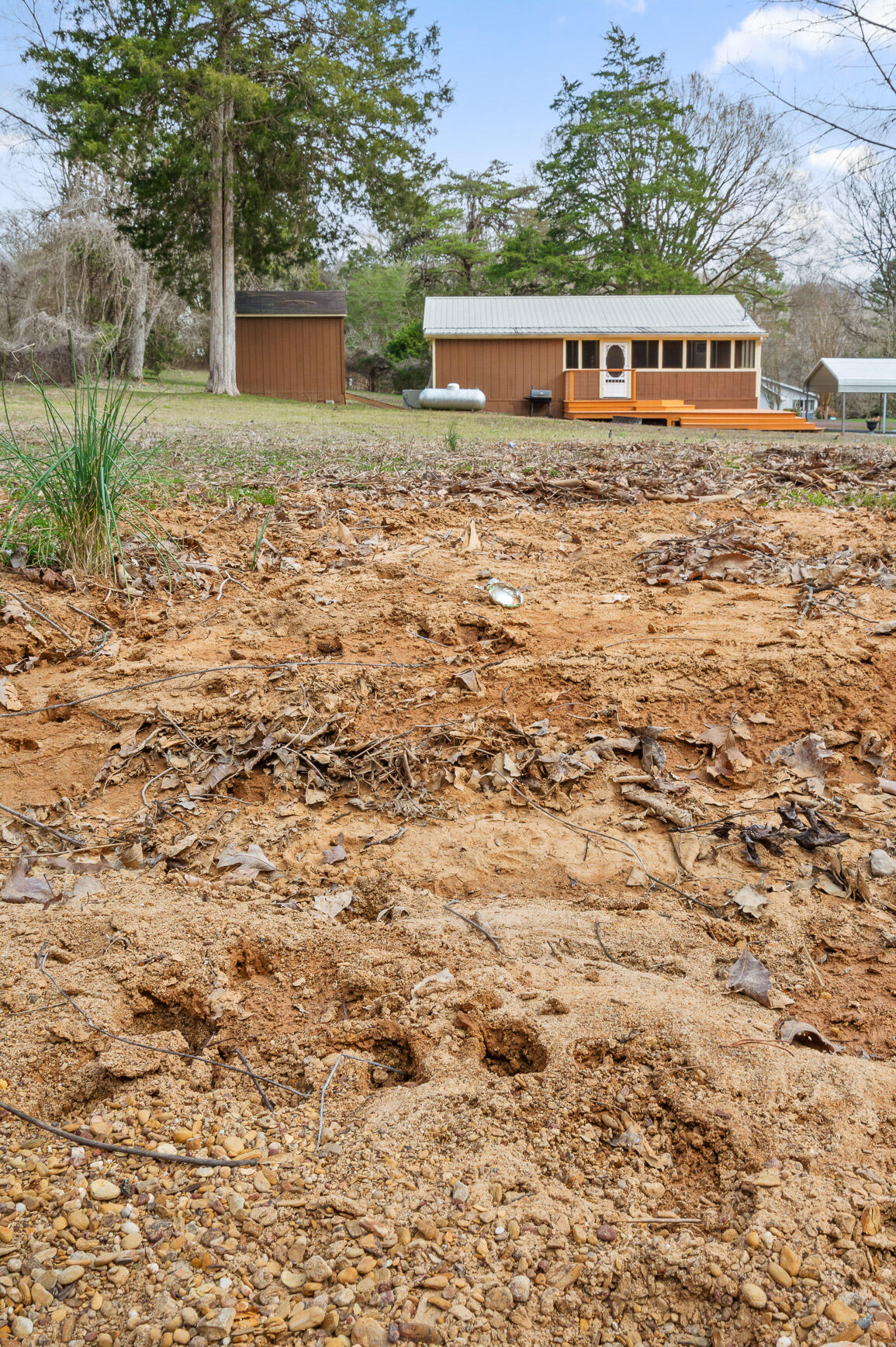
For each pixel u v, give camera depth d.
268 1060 2.17
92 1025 2.20
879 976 2.48
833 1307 1.53
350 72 24.55
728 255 43.75
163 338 36.28
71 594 4.92
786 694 3.81
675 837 3.13
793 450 11.66
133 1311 1.55
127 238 29.88
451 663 4.16
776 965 2.51
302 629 4.53
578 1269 1.61
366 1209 1.72
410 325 46.66
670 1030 2.14
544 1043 2.11
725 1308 1.55
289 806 3.34
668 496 7.75
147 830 3.20
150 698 3.88
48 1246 1.66
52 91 24.16
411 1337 1.51
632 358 29.80
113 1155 1.87
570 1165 1.83
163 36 24.30
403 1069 2.16
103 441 5.16
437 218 46.62
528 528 6.64
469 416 23.56
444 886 2.91
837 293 51.53
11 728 3.77
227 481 8.04
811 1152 1.82
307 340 30.31
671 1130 1.91
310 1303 1.55
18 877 2.88
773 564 5.55
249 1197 1.76
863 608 4.71
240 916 2.68
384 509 7.11
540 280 44.81
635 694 3.81
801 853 3.03
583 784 3.42
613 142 40.50
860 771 3.50
